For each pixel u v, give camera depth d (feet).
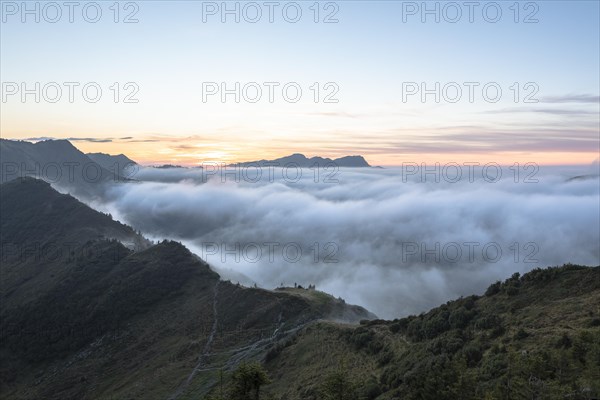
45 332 510.58
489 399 123.75
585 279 204.23
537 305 199.31
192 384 305.12
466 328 201.16
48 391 411.13
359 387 182.39
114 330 485.15
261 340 362.94
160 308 504.84
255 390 157.89
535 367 134.51
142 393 315.17
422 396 144.77
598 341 137.39
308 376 232.73
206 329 411.13
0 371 467.11
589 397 116.88
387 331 245.04
